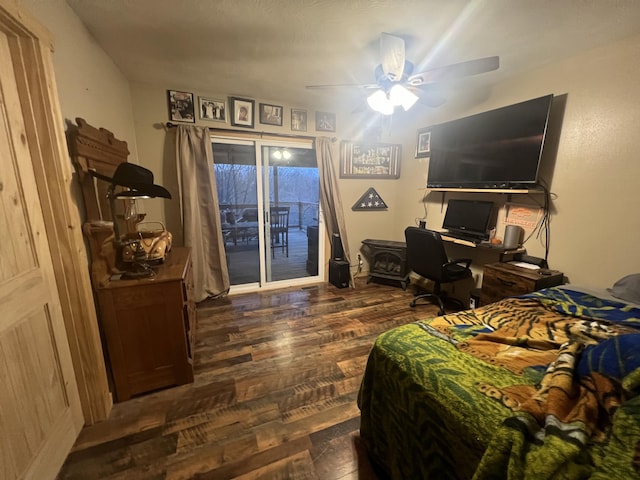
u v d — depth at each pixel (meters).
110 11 1.60
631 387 0.79
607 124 1.97
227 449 1.40
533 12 1.58
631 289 1.67
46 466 1.20
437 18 1.65
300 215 4.06
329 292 3.56
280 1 1.51
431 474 0.97
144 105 2.79
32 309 1.18
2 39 1.08
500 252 2.51
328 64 2.32
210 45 2.00
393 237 4.32
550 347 1.25
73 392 1.43
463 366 1.10
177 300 1.74
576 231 2.19
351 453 1.39
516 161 2.37
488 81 2.65
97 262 1.57
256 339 2.43
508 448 0.72
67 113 1.47
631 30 1.76
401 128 3.96
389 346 1.26
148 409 1.64
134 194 1.65
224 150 3.29
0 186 1.05
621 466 0.63
